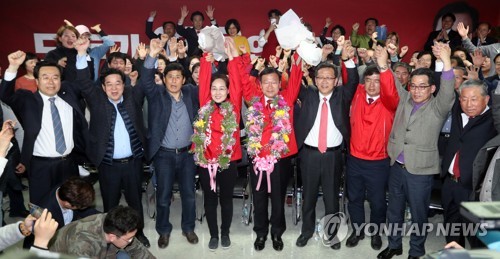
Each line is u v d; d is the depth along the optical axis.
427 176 3.23
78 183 2.64
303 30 3.38
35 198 3.39
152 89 3.47
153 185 4.29
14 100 3.32
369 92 3.35
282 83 3.96
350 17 7.78
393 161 3.32
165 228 3.75
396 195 3.39
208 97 3.51
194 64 4.48
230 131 3.39
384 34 6.99
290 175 3.90
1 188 3.21
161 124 3.50
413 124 3.18
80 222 2.43
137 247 2.57
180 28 7.00
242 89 3.49
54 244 2.35
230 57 3.43
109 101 3.42
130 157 3.52
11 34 7.49
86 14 7.52
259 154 3.44
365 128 3.43
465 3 7.77
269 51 7.72
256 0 7.65
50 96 3.35
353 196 3.65
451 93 2.98
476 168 2.79
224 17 7.67
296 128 3.55
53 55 4.93
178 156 3.61
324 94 3.46
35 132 3.30
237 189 3.99
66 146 3.41
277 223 3.68
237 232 4.08
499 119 2.73
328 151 3.49
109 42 5.12
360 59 5.32
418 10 7.80
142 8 7.56
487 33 6.87
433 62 4.77
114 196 3.54
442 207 3.46
